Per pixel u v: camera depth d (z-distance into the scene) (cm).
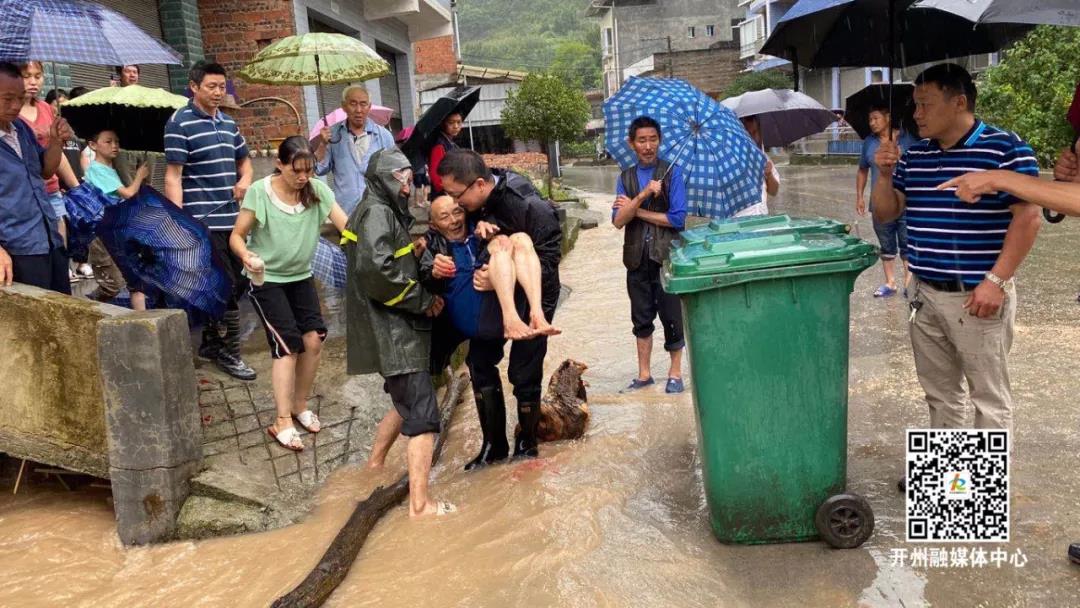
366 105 729
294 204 519
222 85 599
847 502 392
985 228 385
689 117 624
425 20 1786
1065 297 823
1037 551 379
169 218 543
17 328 475
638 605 358
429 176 622
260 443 525
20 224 500
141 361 445
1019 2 378
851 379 640
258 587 400
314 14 1251
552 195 2511
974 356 400
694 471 496
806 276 382
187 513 457
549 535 425
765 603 354
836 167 3216
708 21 6072
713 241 415
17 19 469
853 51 525
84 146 805
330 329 748
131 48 509
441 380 693
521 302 495
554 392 572
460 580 390
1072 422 517
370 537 440
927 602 346
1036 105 1906
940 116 384
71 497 517
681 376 668
